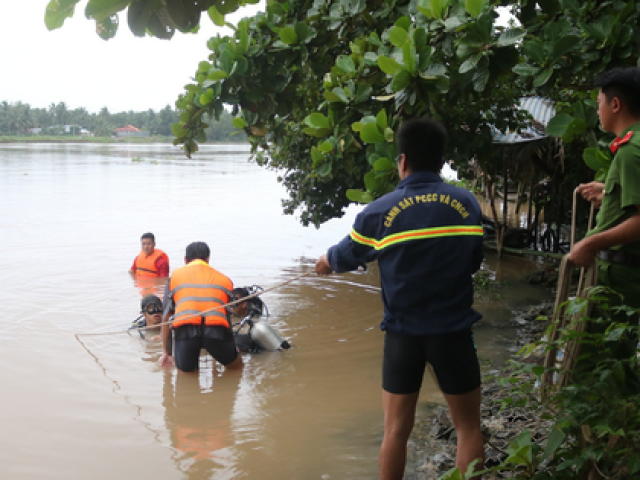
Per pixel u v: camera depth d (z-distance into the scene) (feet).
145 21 9.82
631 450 8.59
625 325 9.12
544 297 30.17
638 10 14.78
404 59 15.14
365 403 18.16
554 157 38.14
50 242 42.24
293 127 33.55
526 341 23.22
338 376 20.39
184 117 23.70
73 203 63.62
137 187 82.64
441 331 9.92
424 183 10.42
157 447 15.31
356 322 26.32
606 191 10.50
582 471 9.32
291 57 21.57
